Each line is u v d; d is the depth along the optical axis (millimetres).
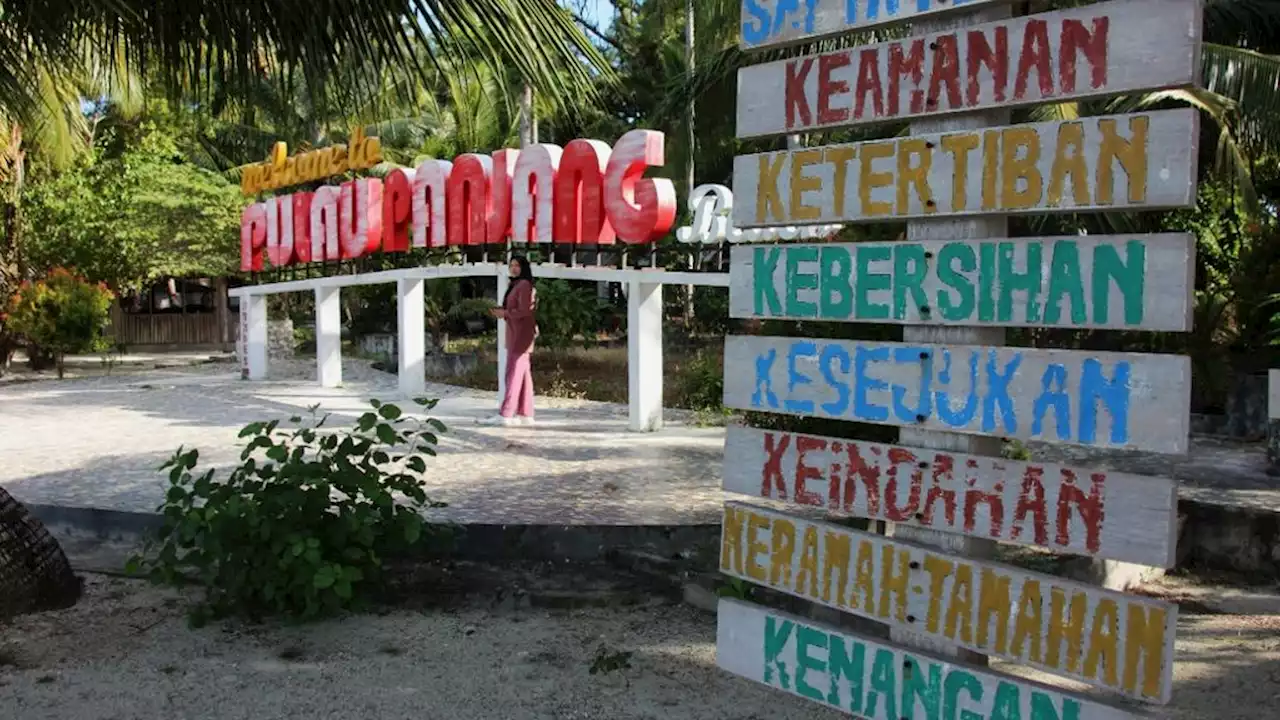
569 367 16562
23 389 14758
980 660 2957
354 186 13477
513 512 6117
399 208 12664
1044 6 2875
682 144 14172
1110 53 2596
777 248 3252
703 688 3984
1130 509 2578
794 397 3238
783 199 3246
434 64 4375
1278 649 4613
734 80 12953
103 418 11188
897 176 2988
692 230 9672
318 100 4414
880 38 8883
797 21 3230
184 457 4734
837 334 5551
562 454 8508
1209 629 4945
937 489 2924
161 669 4113
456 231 11547
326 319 14664
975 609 2840
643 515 6020
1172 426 2506
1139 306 2547
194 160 26047
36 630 4555
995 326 2807
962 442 2922
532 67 4055
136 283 20391
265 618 4730
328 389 14438
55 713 3682
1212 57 9781
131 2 4094
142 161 19750
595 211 9859
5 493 4887
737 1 12062
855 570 3100
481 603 5012
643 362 9945
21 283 18078
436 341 20406
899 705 2988
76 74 5141
